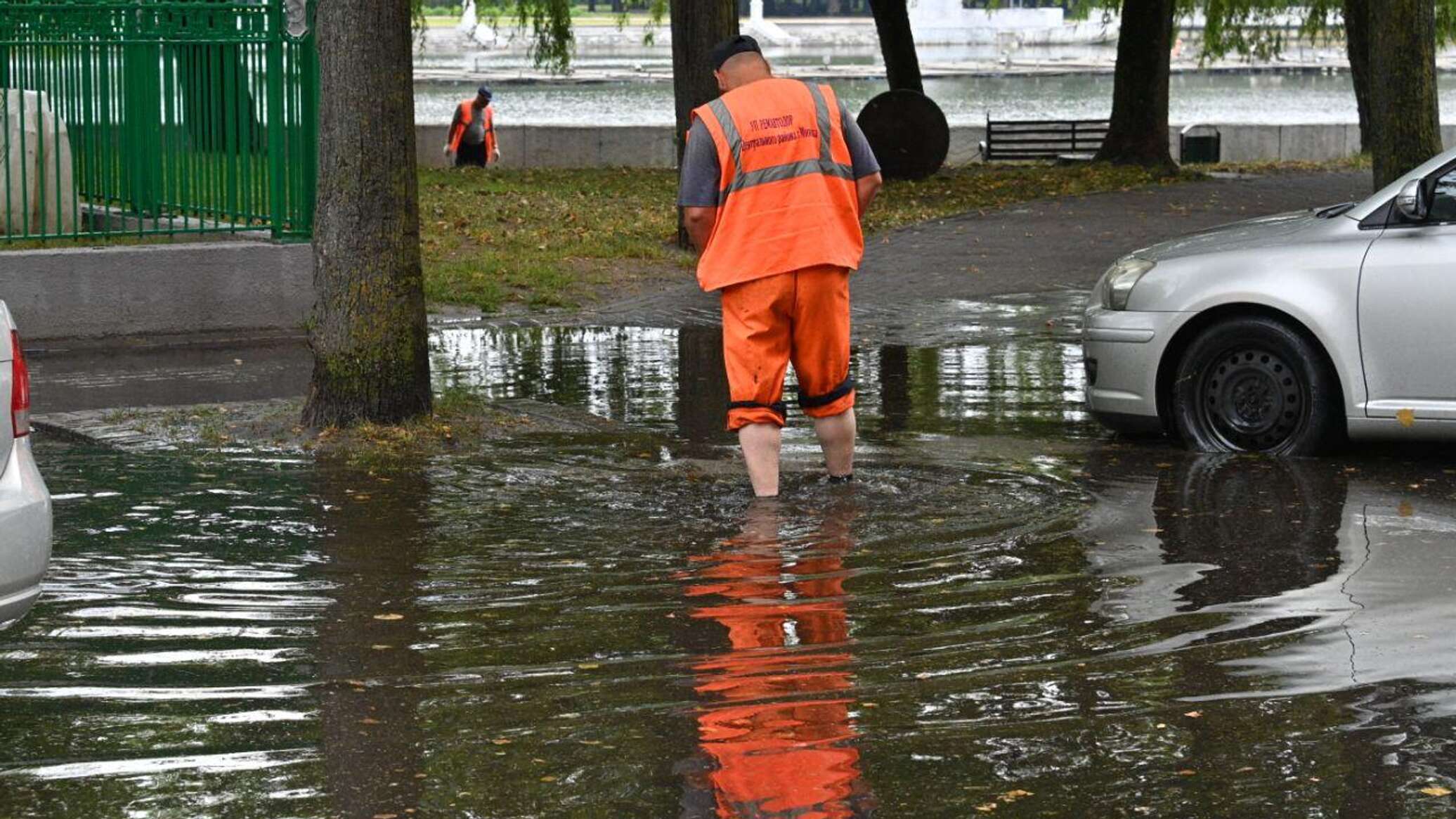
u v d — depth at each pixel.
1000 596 9.70
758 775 7.05
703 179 12.01
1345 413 13.62
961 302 25.12
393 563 10.39
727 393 17.30
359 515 11.66
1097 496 12.31
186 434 14.66
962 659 8.55
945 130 45.34
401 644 8.80
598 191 40.09
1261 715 7.72
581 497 12.26
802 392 12.59
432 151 53.06
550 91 98.31
